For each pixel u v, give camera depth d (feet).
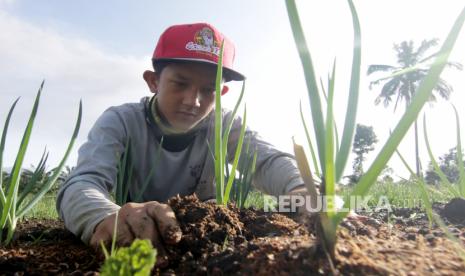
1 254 3.11
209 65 4.88
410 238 2.84
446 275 1.97
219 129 3.64
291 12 2.17
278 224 3.26
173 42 4.93
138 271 1.73
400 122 2.07
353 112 2.20
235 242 2.90
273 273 2.04
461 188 4.84
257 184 5.51
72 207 3.39
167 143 5.47
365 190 2.11
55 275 2.57
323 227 2.04
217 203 3.74
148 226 2.75
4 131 3.63
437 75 2.01
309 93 2.19
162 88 5.01
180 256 2.68
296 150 2.11
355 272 1.96
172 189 5.64
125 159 4.35
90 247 3.23
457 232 3.29
